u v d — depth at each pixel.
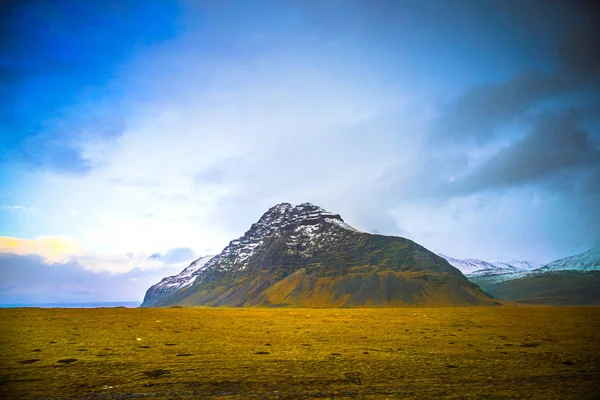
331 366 29.45
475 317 78.62
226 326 57.84
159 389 23.12
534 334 49.09
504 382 25.22
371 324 63.25
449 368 29.02
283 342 41.59
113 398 21.44
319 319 73.81
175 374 26.59
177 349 36.16
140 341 40.66
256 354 34.09
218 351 35.38
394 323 65.31
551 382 25.27
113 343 39.03
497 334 49.25
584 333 49.94
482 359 32.44
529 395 22.42
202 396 21.94
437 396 22.16
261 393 22.56
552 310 102.62
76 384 23.95
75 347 36.31
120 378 25.44
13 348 35.47
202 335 46.59
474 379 25.92
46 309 77.94
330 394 22.44
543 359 32.50
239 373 27.05
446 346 39.38
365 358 32.59
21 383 24.09
